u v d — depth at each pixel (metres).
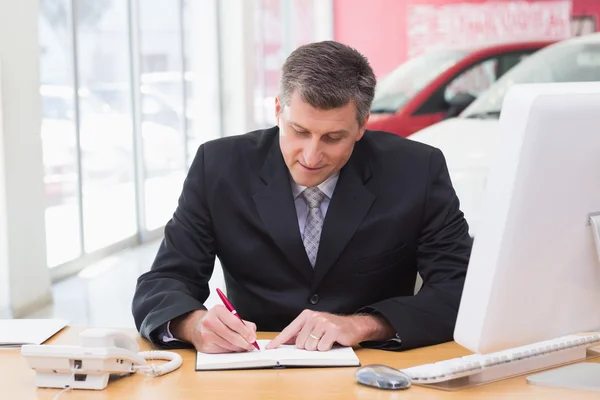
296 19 11.30
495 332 1.26
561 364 1.50
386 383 1.37
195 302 1.71
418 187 1.89
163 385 1.41
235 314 1.58
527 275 1.26
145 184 7.51
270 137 1.95
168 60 8.12
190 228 1.92
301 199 1.87
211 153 1.95
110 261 6.55
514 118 1.21
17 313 4.80
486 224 1.25
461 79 7.60
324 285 1.86
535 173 1.21
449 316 1.72
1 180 4.70
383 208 1.86
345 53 1.65
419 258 1.91
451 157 6.25
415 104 7.52
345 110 1.64
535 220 1.23
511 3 7.83
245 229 1.90
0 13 4.64
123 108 7.14
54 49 5.89
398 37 8.25
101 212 6.69
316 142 1.66
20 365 1.55
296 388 1.39
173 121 8.28
